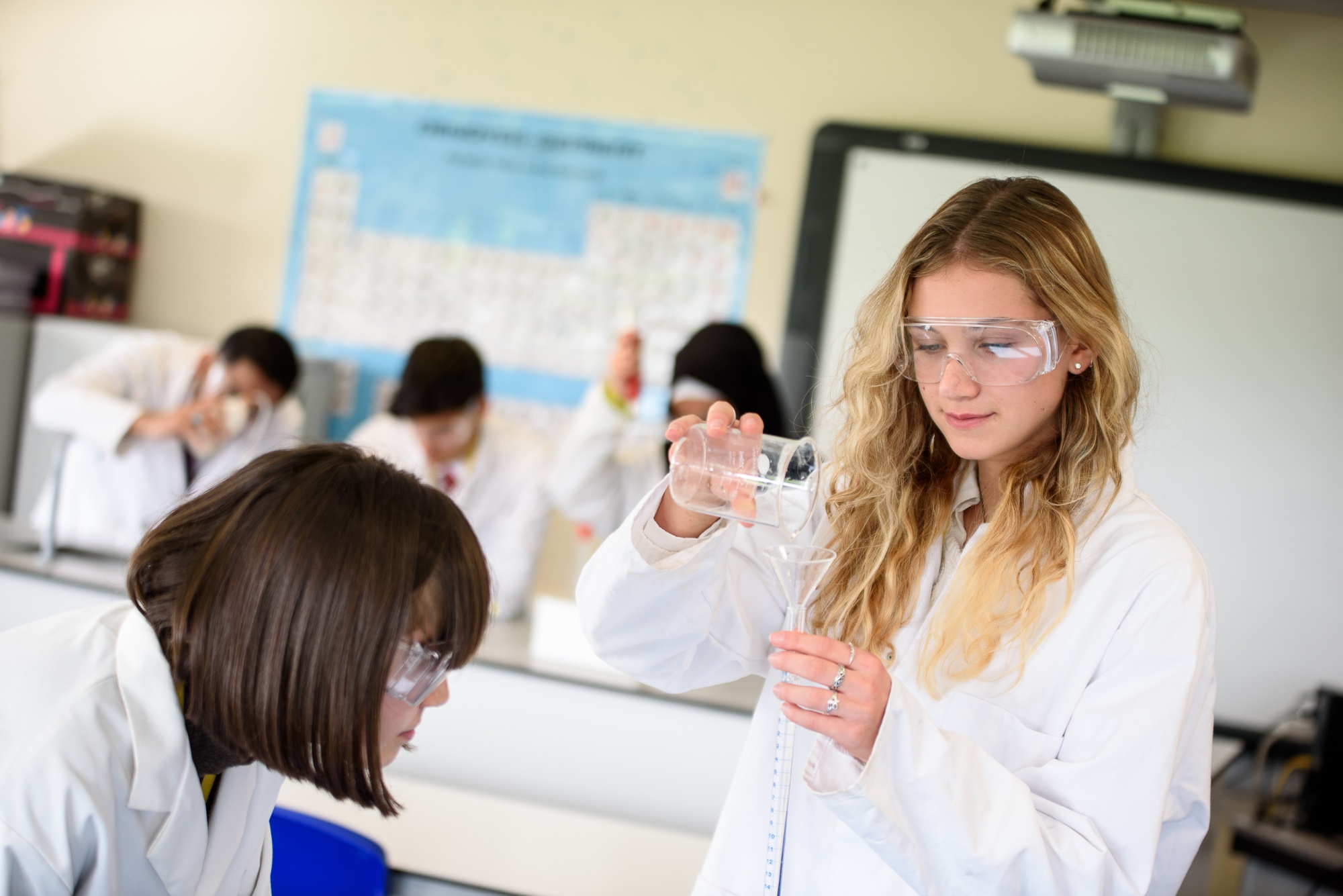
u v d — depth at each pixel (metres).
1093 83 2.97
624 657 1.13
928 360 1.08
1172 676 1.00
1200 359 3.54
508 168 4.06
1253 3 3.27
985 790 0.94
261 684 0.83
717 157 3.92
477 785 2.39
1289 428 3.49
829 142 3.78
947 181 3.70
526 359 4.07
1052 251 1.03
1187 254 3.54
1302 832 2.83
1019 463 1.13
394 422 3.04
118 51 4.28
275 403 3.03
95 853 0.88
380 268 4.15
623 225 3.99
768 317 3.90
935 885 0.96
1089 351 1.07
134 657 0.91
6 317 3.86
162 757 0.89
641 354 3.98
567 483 2.92
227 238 4.23
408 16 4.11
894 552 1.18
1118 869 0.95
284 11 4.18
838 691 0.92
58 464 2.84
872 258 3.76
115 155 4.29
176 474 3.04
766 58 3.88
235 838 1.02
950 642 1.10
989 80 3.74
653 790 2.32
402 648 0.89
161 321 4.28
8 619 2.62
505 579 2.93
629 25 3.97
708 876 1.18
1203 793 1.12
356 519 0.85
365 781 0.86
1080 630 1.06
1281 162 3.58
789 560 0.95
